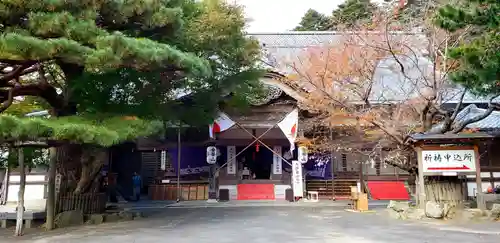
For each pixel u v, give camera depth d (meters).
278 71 18.56
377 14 16.16
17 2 9.10
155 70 11.12
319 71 15.91
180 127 15.70
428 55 15.14
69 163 13.25
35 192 17.52
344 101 15.09
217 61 14.15
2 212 12.48
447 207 12.16
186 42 12.77
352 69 15.37
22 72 11.59
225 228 10.91
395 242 8.59
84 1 9.77
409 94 15.99
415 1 16.42
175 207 17.59
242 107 17.06
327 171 22.67
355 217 13.13
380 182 21.78
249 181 22.27
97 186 14.05
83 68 11.93
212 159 20.27
